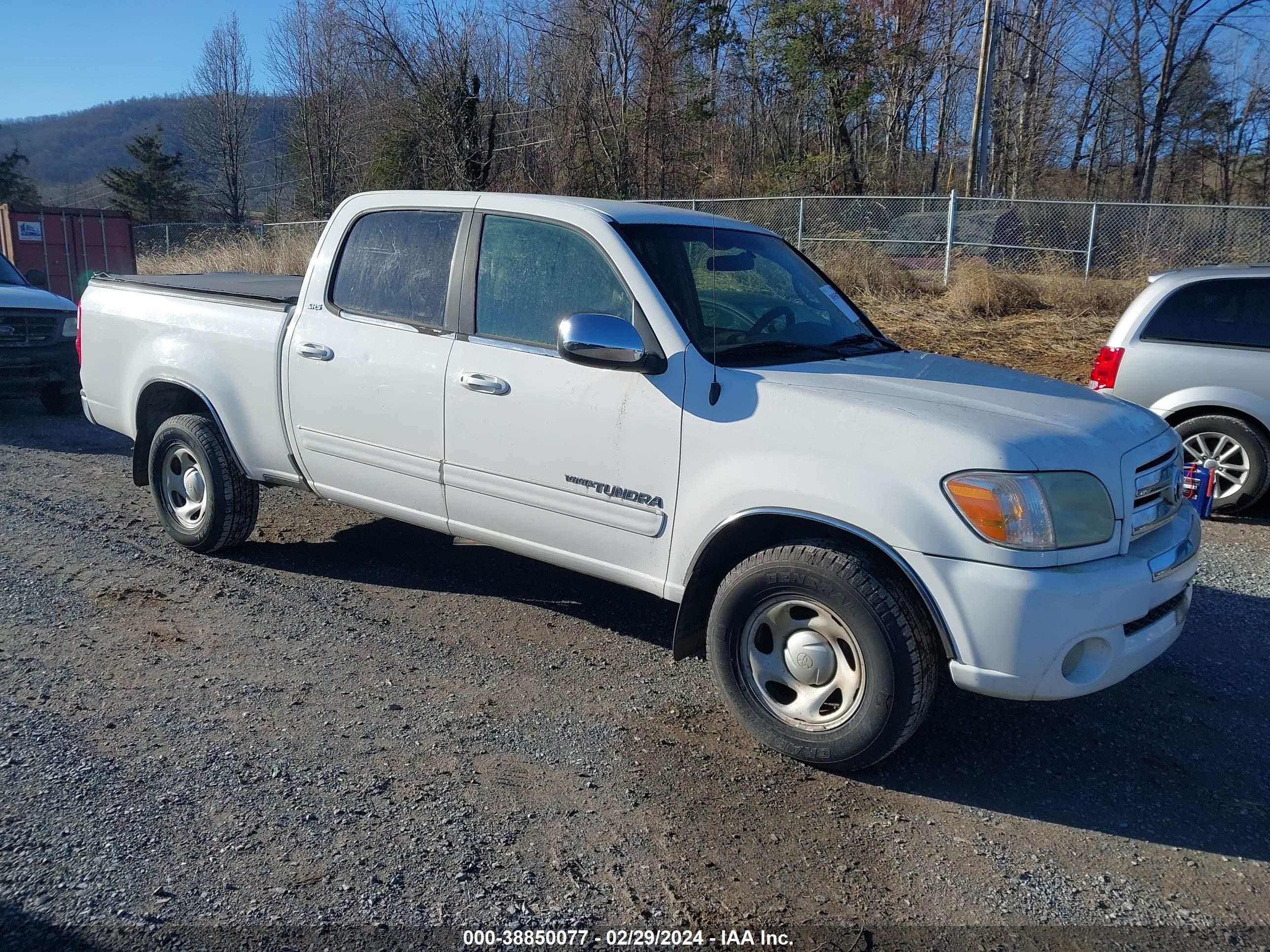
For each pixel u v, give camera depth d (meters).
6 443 8.65
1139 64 28.78
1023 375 4.19
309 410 4.85
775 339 4.09
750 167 30.17
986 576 3.12
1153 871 3.04
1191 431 7.02
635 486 3.83
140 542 5.87
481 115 26.38
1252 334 6.78
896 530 3.23
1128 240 16.03
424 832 3.09
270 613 4.84
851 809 3.32
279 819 3.13
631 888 2.87
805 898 2.86
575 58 26.31
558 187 26.83
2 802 3.17
